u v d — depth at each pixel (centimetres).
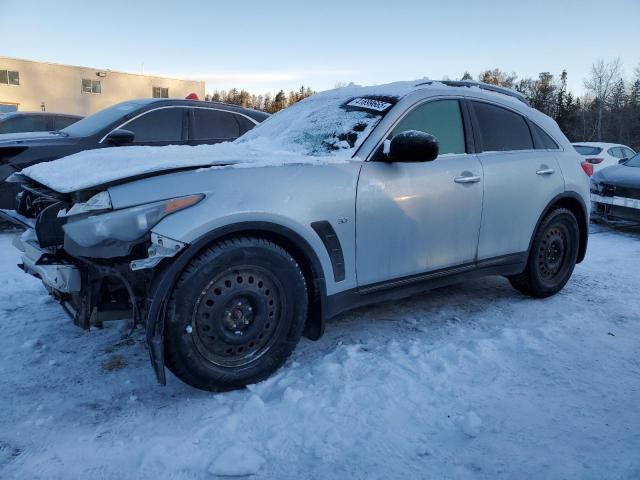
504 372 304
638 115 5884
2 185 595
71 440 238
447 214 357
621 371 307
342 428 246
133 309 271
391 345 338
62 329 366
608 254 630
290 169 296
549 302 436
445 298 443
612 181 780
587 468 217
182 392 282
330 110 386
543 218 429
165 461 221
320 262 300
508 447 233
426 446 233
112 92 3198
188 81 3453
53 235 289
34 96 2978
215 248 264
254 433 243
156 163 272
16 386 287
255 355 286
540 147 438
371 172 323
